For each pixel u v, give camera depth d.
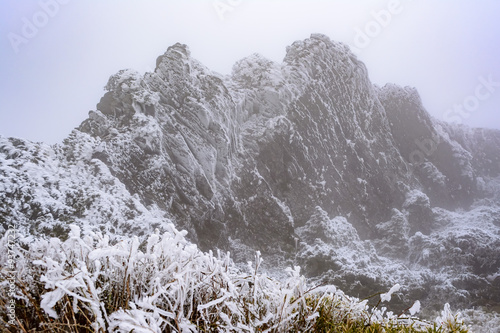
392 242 36.22
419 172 48.66
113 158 22.25
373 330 2.13
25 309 1.65
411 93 52.97
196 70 31.84
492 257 31.64
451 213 44.25
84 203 15.53
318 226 31.92
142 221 17.14
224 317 1.64
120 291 1.74
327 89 40.75
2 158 15.40
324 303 2.18
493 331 21.48
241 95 35.38
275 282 2.15
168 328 1.72
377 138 45.44
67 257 1.83
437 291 27.45
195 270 1.89
